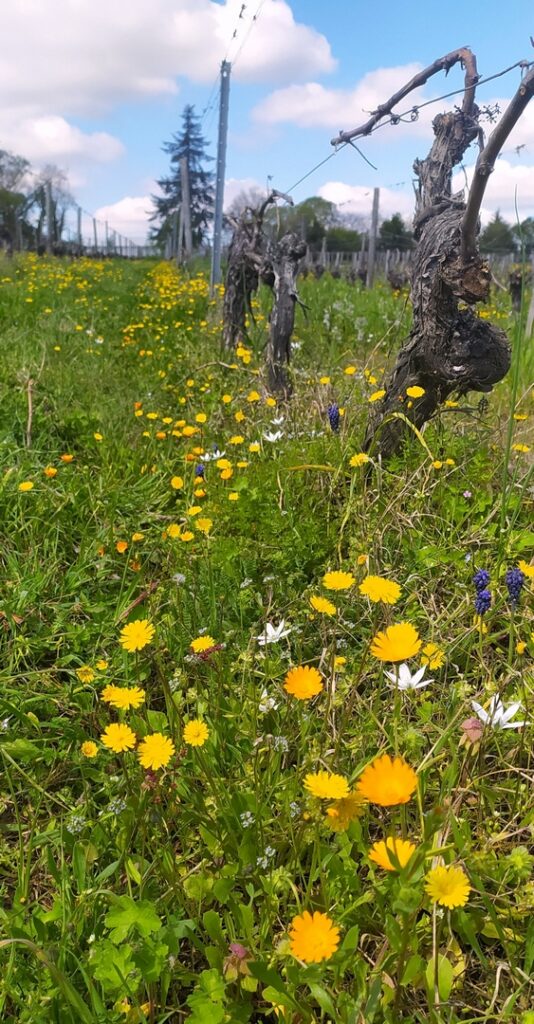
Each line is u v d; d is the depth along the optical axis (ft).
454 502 10.36
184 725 6.79
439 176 11.01
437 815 3.94
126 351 25.53
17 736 7.25
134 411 17.24
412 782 3.72
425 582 9.18
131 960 4.59
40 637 8.75
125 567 10.00
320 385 15.74
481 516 10.56
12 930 4.83
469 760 5.89
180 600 8.73
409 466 11.20
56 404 16.66
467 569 9.04
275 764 6.21
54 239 142.61
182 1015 4.97
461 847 4.88
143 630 6.22
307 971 4.19
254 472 12.42
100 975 4.53
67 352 23.07
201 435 14.92
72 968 4.95
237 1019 4.40
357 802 4.41
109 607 9.49
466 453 12.00
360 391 14.75
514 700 6.61
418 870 4.08
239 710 6.93
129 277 68.54
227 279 23.25
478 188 8.81
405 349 11.02
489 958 5.16
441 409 11.75
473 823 5.92
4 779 6.89
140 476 13.80
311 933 3.71
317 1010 4.77
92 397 18.07
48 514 11.55
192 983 5.11
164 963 4.57
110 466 13.69
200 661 7.45
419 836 5.38
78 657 8.41
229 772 6.43
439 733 6.52
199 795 5.87
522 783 6.21
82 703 7.64
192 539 10.09
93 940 4.96
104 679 8.00
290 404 15.57
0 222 174.09
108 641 8.61
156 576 10.27
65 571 10.48
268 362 17.28
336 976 4.42
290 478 11.68
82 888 5.31
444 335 10.25
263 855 5.47
